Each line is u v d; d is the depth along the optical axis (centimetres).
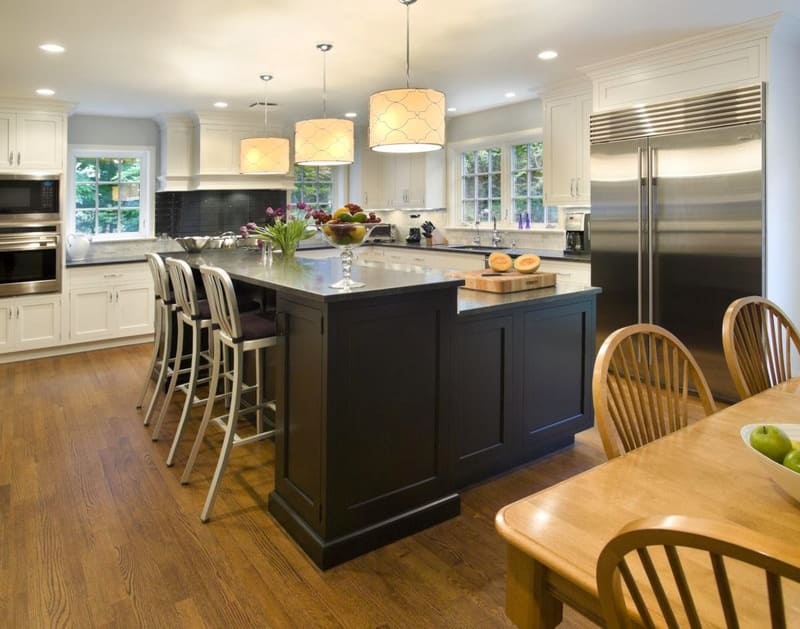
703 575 86
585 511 105
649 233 404
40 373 476
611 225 428
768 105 350
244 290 411
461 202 664
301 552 223
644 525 67
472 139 628
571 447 321
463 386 262
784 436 110
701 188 378
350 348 214
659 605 72
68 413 379
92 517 248
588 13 324
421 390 236
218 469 253
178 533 236
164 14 318
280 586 202
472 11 317
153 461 306
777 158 362
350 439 217
